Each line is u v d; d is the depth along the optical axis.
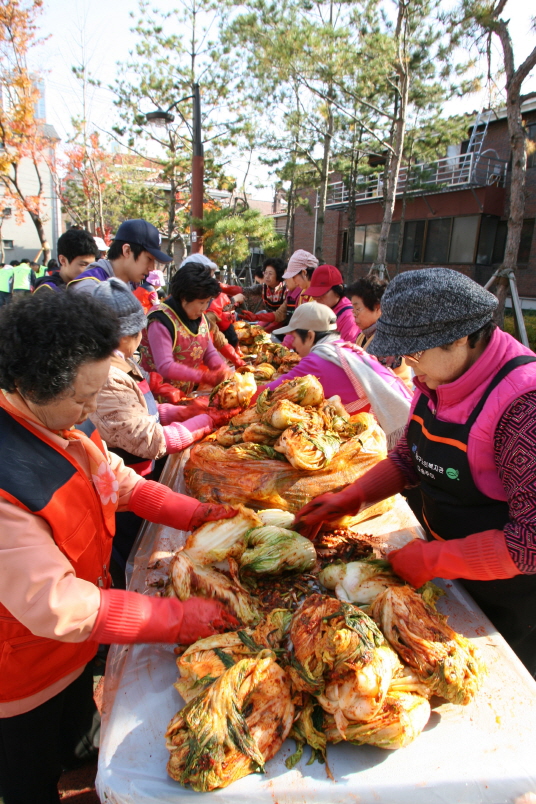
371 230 23.64
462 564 1.36
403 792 1.06
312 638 1.17
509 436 1.33
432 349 1.37
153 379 3.26
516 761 1.12
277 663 1.20
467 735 1.19
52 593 1.13
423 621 1.26
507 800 1.07
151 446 2.16
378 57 11.60
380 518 2.13
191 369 3.16
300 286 5.95
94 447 1.42
